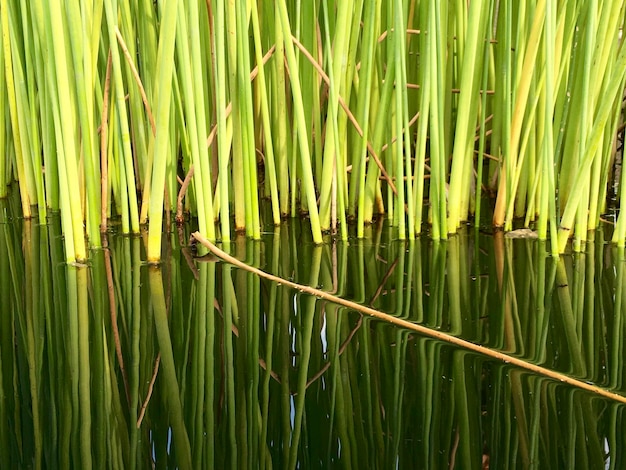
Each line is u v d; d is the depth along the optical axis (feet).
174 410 4.59
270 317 5.19
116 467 4.27
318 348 4.92
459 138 6.07
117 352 4.97
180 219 6.41
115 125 6.24
